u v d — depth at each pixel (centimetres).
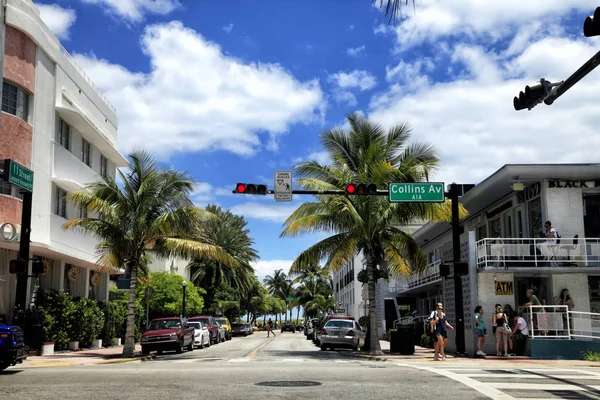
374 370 1338
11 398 877
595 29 819
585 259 2181
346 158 2322
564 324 2059
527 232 2442
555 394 934
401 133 2306
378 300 4222
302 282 10219
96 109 3158
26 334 2197
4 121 2161
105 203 2152
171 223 2223
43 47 2395
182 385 1030
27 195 1925
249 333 6222
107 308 3075
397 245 2475
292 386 1016
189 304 4684
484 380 1116
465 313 2294
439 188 2005
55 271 2659
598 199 2309
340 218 2262
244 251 6325
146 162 2248
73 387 1006
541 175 2272
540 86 1099
